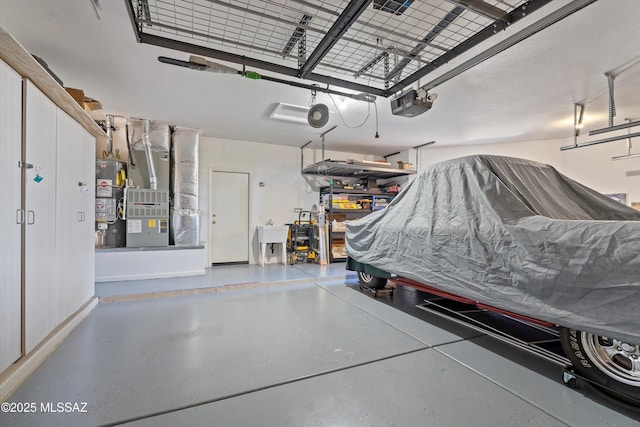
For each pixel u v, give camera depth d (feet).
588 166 18.97
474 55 9.55
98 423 5.07
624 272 4.98
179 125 17.72
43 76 6.98
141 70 10.81
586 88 12.28
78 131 10.07
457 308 11.55
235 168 21.61
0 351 5.98
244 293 14.19
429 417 5.30
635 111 14.87
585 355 5.91
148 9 7.23
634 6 7.39
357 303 12.51
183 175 17.88
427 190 9.89
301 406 5.60
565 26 8.22
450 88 12.24
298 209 23.75
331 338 8.79
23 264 6.83
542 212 7.56
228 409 5.50
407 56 8.73
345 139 21.01
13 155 6.52
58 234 8.57
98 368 6.94
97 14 7.24
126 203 16.12
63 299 8.93
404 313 11.19
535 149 20.70
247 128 18.34
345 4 7.33
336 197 23.75
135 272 16.11
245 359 7.45
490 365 7.21
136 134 16.70
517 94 12.88
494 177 7.97
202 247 17.61
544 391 6.09
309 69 9.04
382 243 11.42
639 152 17.03
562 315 5.74
